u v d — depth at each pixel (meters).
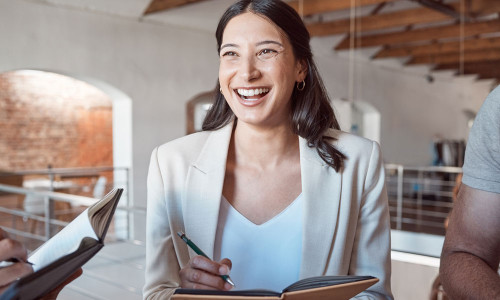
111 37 4.61
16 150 6.77
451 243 0.83
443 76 4.06
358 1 4.79
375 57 4.71
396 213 4.51
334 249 0.92
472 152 0.82
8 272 0.60
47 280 0.53
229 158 0.98
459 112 3.96
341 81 5.11
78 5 4.35
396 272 1.83
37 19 4.12
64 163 7.20
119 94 4.82
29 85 6.82
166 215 0.98
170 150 1.00
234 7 0.88
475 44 3.83
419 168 4.33
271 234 0.92
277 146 0.95
